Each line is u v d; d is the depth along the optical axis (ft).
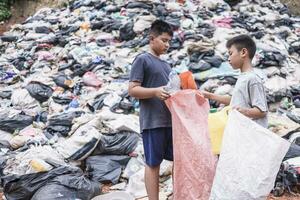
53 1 52.34
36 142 19.33
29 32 35.88
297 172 16.57
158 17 32.07
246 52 12.67
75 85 25.39
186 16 32.58
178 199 12.54
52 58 29.99
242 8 37.19
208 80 24.58
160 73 13.01
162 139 13.01
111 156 18.06
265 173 11.48
